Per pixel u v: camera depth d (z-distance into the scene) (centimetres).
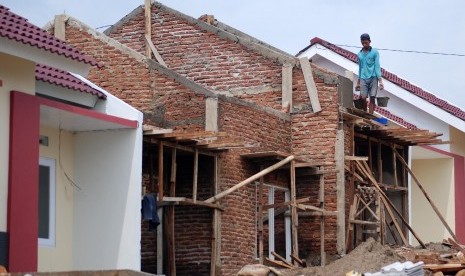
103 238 2116
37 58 1797
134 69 2584
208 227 2366
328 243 2631
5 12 1834
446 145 3475
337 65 3538
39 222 2050
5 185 1769
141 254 2356
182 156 2406
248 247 2473
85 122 2053
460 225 3512
